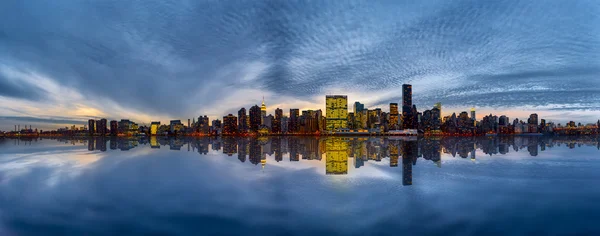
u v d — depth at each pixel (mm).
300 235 11234
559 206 14672
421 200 15656
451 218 12992
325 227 12016
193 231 11734
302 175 23234
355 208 14383
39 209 14766
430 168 26609
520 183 19828
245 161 33562
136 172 25422
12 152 49156
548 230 11672
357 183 19984
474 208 14328
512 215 13359
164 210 14367
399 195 16703
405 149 51469
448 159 33938
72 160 35625
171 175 23766
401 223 12414
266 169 26781
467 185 19234
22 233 11844
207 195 17047
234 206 14883
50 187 19453
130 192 17906
